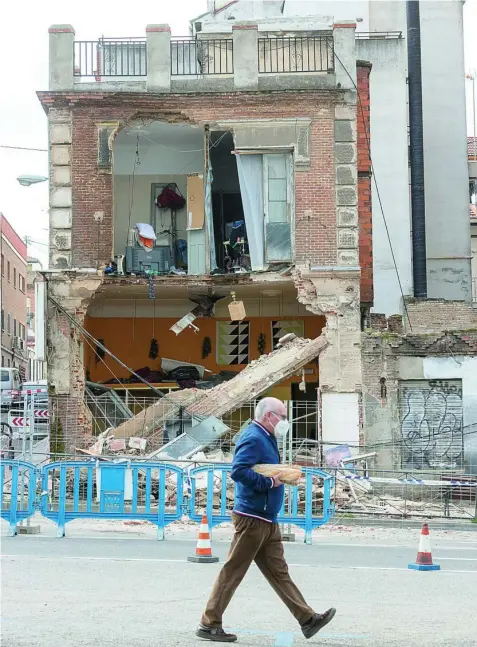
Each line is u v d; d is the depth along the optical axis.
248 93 29.45
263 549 8.47
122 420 29.83
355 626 9.10
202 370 33.16
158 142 32.38
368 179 31.47
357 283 29.16
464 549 17.33
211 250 30.39
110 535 18.23
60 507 17.59
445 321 32.94
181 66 31.69
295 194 29.39
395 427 28.73
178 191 32.94
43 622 8.91
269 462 8.48
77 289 29.17
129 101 29.45
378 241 39.00
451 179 42.84
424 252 35.88
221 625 8.36
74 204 29.39
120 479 17.66
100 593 10.70
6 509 18.22
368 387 28.88
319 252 29.25
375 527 21.92
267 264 29.62
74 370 29.08
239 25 29.70
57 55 29.59
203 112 29.59
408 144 40.47
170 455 25.73
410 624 9.23
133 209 32.97
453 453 28.53
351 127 29.48
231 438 27.83
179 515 17.59
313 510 20.53
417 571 13.28
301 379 32.47
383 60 39.91
